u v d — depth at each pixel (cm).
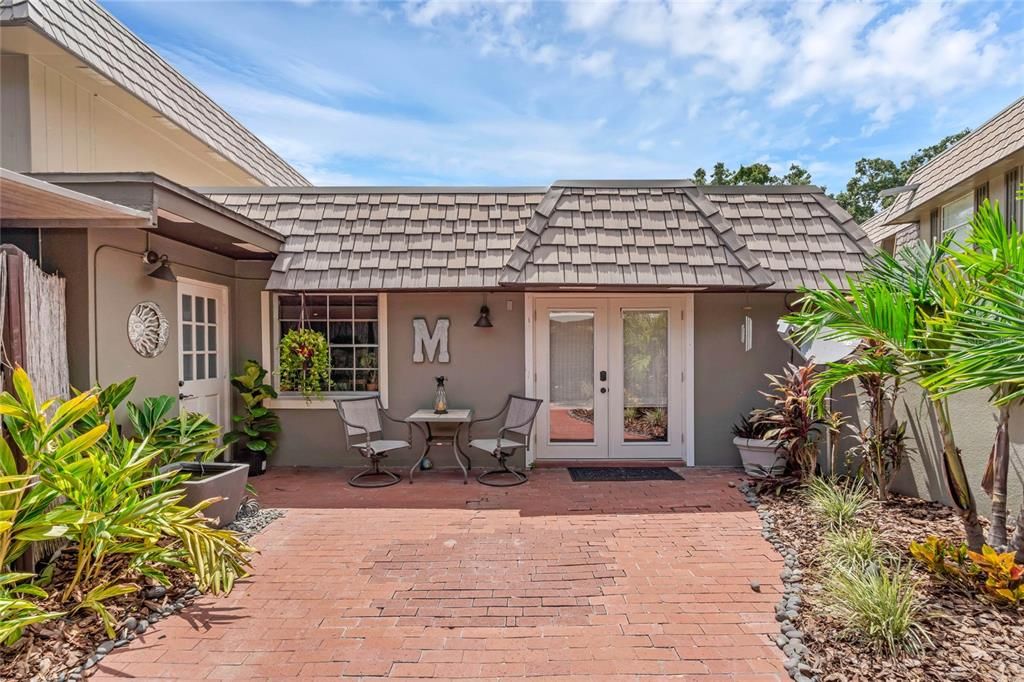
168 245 595
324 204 735
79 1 598
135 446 438
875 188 3238
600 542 466
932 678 266
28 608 285
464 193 749
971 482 475
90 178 453
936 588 340
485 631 329
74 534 350
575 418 753
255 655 306
